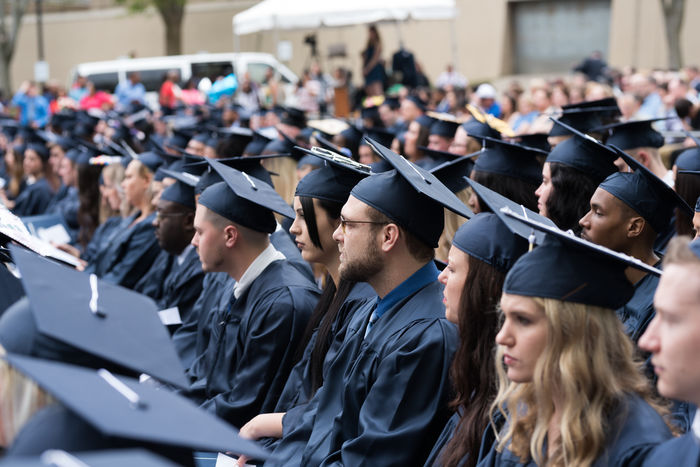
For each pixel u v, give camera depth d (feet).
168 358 10.12
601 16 119.44
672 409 12.55
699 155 18.76
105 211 37.40
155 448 8.70
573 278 10.09
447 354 13.87
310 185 17.52
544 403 10.35
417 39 124.16
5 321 10.12
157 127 62.28
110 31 149.48
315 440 15.26
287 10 75.05
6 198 52.54
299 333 18.63
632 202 15.69
